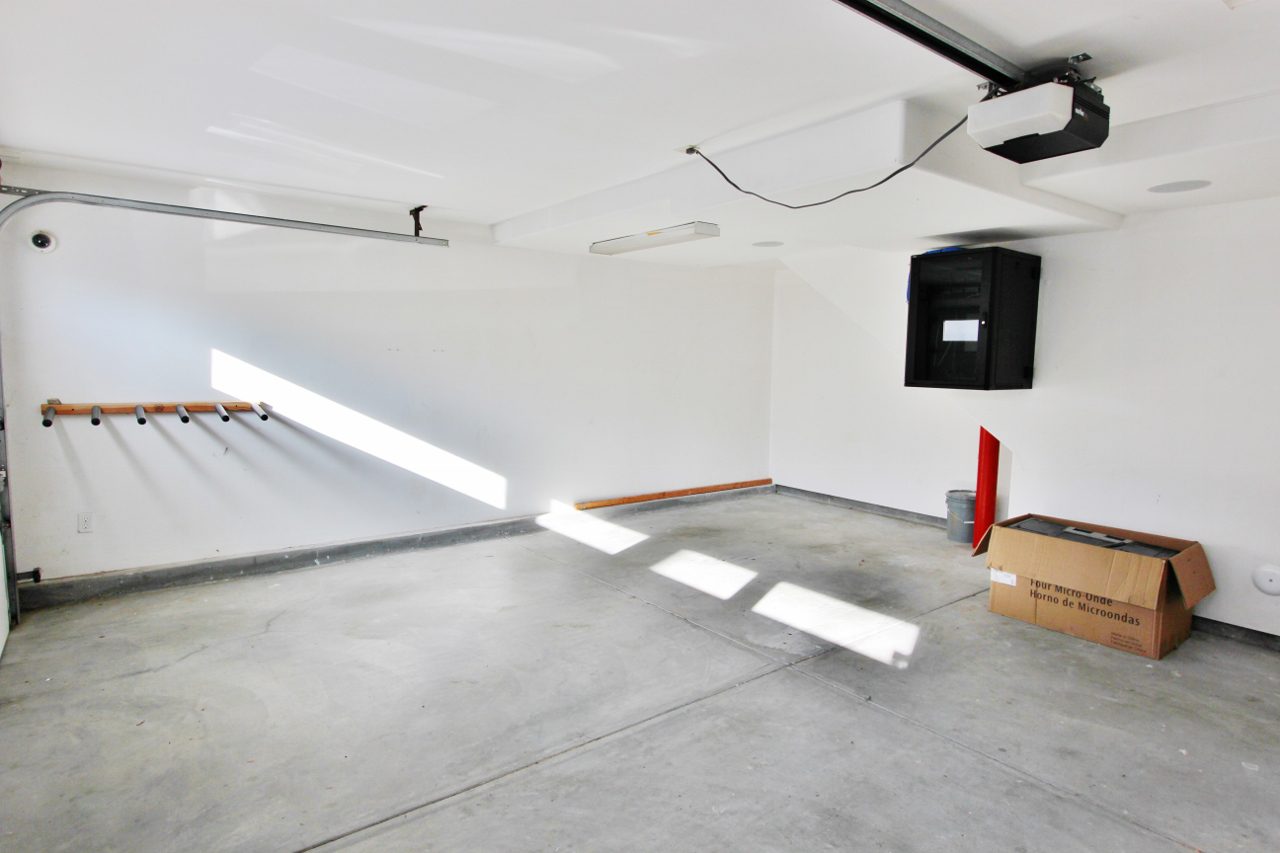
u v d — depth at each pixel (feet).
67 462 11.86
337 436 14.49
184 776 7.27
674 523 18.30
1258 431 10.65
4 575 10.45
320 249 13.99
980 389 12.37
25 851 6.15
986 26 6.22
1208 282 11.07
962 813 6.75
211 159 10.71
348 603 12.27
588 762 7.59
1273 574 10.53
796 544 16.34
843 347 20.03
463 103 8.22
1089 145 7.39
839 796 7.02
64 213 11.56
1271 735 8.16
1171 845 6.33
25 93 7.96
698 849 6.26
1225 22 6.11
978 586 13.47
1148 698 9.04
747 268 21.08
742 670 9.82
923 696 9.09
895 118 8.21
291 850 6.21
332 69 7.24
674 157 10.47
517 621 11.55
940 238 13.34
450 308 15.71
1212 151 8.21
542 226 14.26
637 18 6.13
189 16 6.08
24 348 11.41
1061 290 12.80
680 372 20.01
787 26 6.29
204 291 12.86
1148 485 11.85
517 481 17.16
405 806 6.84
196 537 13.12
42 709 8.55
